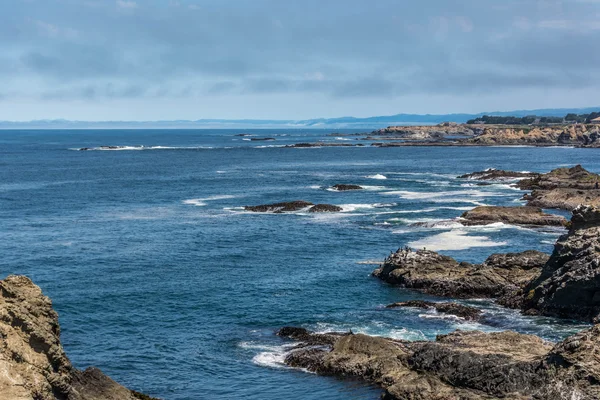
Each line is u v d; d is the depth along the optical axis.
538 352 31.84
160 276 55.53
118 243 69.62
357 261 61.44
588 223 48.47
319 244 69.19
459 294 49.34
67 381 24.67
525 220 78.75
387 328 41.72
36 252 64.62
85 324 43.09
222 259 62.28
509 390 28.58
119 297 49.12
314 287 52.28
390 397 30.19
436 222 79.12
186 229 78.12
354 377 33.34
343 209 92.88
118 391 26.78
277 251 65.94
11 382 21.45
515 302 46.28
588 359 27.62
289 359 36.41
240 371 35.28
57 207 97.88
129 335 41.19
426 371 31.42
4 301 23.77
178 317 44.75
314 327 42.34
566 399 26.80
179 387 33.28
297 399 31.30
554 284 43.81
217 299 48.88
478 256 61.91
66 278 54.50
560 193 97.38
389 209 93.25
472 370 29.86
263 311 45.97
